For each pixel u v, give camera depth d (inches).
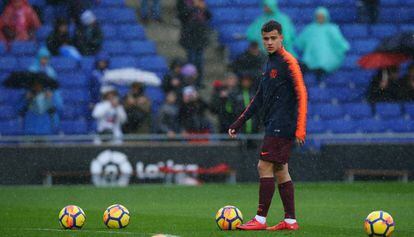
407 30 3612.2
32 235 1387.8
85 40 3469.5
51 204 2154.3
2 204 2146.9
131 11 3777.1
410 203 2159.2
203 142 2933.1
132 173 2851.9
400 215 1833.2
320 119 3371.1
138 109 3011.8
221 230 1444.4
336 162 2955.2
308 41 3503.9
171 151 2876.5
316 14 3513.8
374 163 2962.6
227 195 2443.4
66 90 3316.9
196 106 3002.0
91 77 3277.6
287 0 3902.6
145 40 3678.6
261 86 1461.6
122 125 3002.0
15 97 3213.6
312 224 1643.7
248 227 1429.6
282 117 1423.5
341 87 3518.7
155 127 3024.1
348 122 3341.5
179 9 3486.7
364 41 3772.1
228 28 3754.9
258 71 3100.4
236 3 3838.6
